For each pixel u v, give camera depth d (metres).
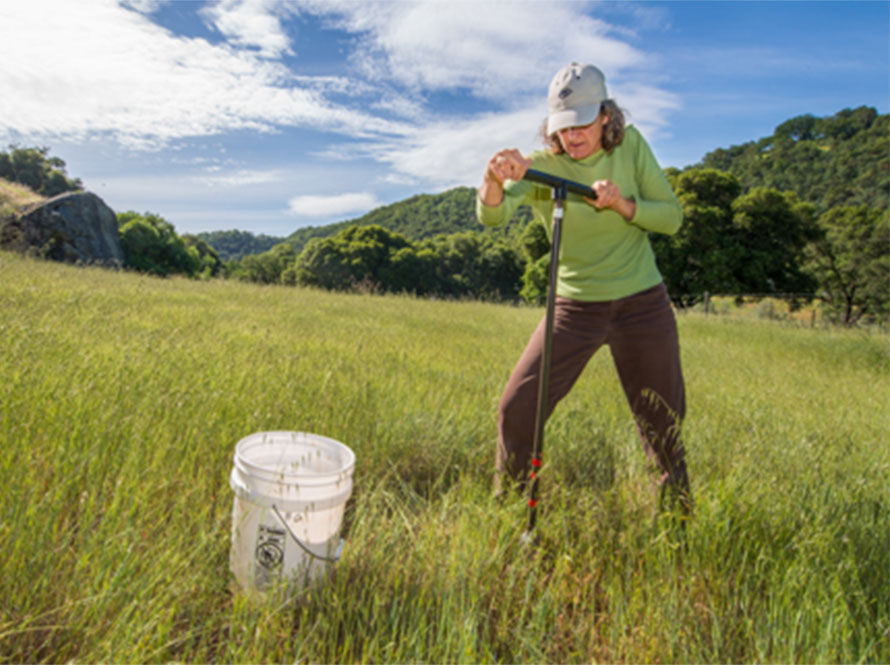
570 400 4.36
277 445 2.23
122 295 8.27
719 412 4.39
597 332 2.67
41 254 17.89
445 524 2.40
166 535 2.02
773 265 34.75
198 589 1.86
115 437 2.53
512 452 2.63
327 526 1.96
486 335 8.84
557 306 2.70
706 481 2.98
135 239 38.00
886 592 2.13
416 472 3.07
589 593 2.15
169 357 3.78
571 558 2.21
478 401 4.06
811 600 2.00
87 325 4.70
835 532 2.39
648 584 2.08
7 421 2.47
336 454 2.22
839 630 1.88
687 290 35.44
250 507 1.89
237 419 2.98
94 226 20.53
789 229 34.91
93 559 1.82
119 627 1.57
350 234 74.88
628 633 1.94
